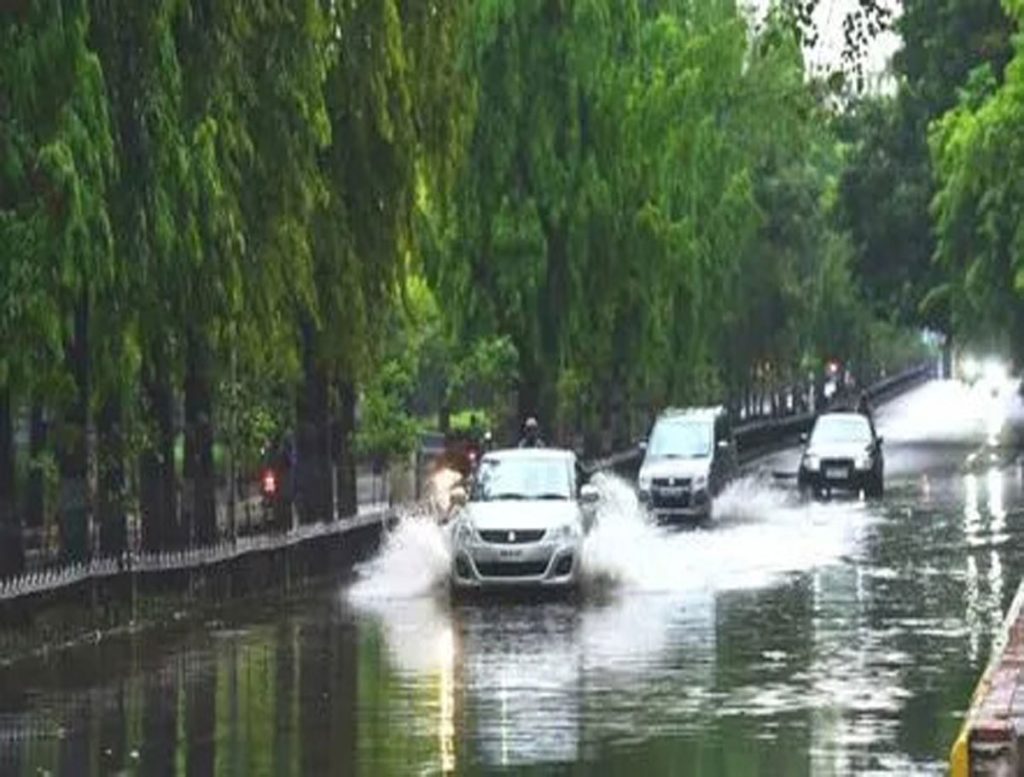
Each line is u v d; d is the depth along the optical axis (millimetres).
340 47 49312
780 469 109375
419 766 25453
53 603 38719
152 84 38656
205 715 29828
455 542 48281
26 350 35250
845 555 58781
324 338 51156
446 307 75250
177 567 44500
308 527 53719
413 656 36906
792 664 35281
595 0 75000
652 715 29609
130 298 39250
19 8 34812
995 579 51000
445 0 53188
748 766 25359
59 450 40219
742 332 119500
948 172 96750
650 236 79000
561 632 40688
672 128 81250
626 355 82625
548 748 26750
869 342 184250
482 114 74250
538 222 74750
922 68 118250
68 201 34844
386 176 51094
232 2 41344
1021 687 26312
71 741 27594
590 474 61250
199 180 39719
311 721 29188
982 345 102688
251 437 49938
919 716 29391
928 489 91938
